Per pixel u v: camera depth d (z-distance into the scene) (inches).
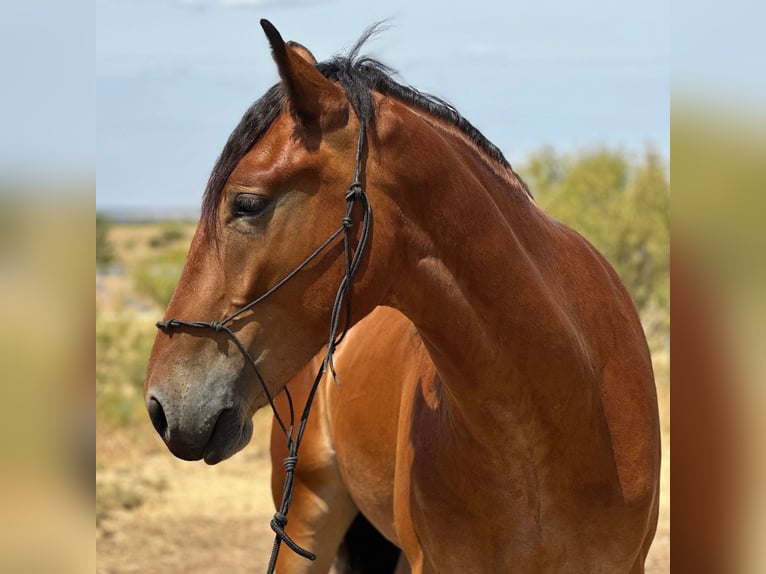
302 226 96.4
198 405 96.1
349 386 143.3
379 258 98.1
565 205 542.9
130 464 358.3
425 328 102.7
